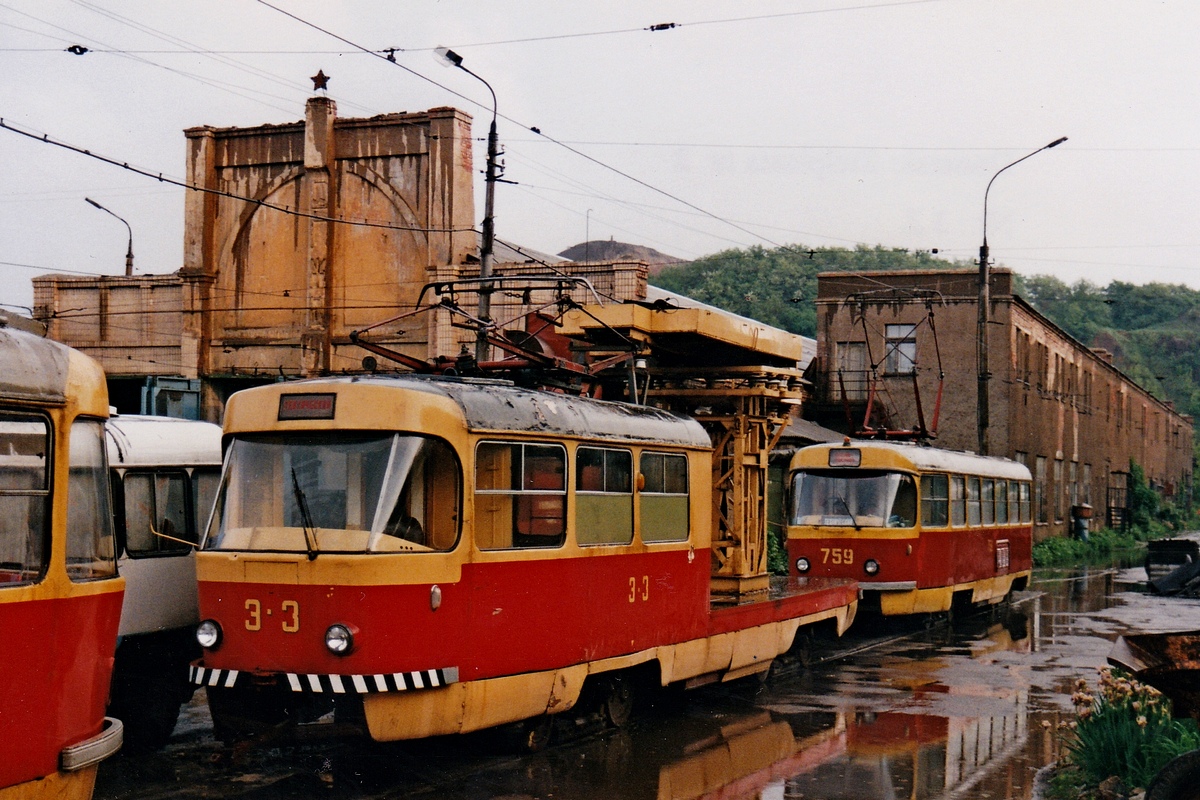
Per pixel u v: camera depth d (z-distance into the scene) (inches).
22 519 250.8
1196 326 5492.1
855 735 474.9
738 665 543.2
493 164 932.0
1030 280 5846.5
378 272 1306.6
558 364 458.9
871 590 770.8
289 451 373.4
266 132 1349.7
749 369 583.8
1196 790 291.6
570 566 416.2
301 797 359.6
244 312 1370.6
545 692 403.5
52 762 253.3
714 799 371.9
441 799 361.1
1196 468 4138.8
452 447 370.3
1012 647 755.4
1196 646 317.4
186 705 522.3
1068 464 2069.4
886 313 1642.5
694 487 507.8
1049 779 403.2
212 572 370.6
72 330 1444.4
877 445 793.6
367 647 348.8
